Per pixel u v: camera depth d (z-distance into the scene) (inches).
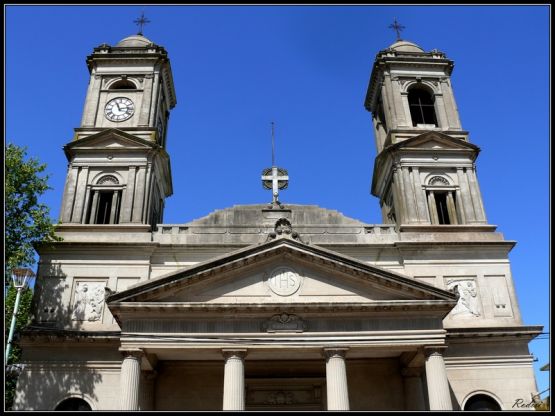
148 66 1665.8
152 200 1521.9
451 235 1430.9
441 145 1560.0
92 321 1285.7
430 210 1485.0
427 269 1370.6
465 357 1278.3
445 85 1702.8
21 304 1656.0
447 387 1043.9
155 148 1503.4
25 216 1275.8
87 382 1219.9
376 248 1389.0
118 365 1234.6
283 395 1253.7
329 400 1029.2
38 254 1354.6
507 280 1376.7
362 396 1239.5
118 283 1328.7
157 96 1631.4
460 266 1382.9
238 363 1042.1
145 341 1047.6
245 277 1122.7
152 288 1078.4
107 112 1588.3
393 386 1249.4
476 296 1352.1
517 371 1272.1
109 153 1504.7
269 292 1109.1
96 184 1476.4
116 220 1444.4
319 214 1448.1
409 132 1593.3
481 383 1256.2
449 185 1521.9
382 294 1117.7
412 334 1077.1
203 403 1219.9
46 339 1240.8
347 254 1381.6
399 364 1259.8
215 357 1165.1
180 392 1226.6
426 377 1087.6
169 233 1401.3
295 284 1119.6
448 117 1644.9
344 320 1088.2
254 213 1437.0
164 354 1124.5
